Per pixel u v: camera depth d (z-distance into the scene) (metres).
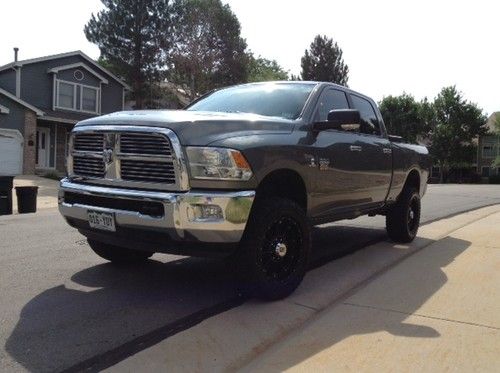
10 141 25.94
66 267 5.80
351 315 4.24
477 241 7.56
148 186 4.30
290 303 4.54
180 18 41.66
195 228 4.09
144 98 41.12
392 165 6.80
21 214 11.64
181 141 4.15
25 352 3.54
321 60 61.38
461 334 3.85
